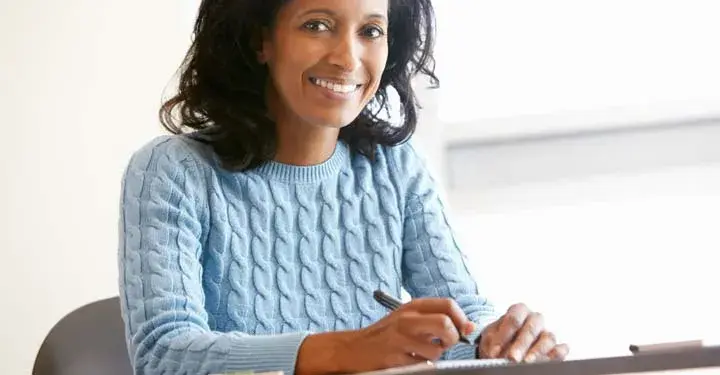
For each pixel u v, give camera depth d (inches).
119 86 133.3
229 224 87.1
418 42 96.3
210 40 88.4
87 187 132.2
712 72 144.5
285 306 88.0
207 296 86.5
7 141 129.3
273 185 89.6
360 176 94.4
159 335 76.8
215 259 86.3
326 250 90.7
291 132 89.6
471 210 148.5
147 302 78.9
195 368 73.4
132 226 83.4
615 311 142.1
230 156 87.9
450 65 147.0
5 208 129.1
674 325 140.8
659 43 144.5
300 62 84.1
